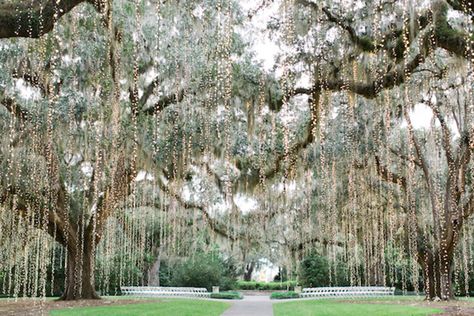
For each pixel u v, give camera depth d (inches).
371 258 904.9
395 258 1005.2
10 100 501.0
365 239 821.2
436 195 682.2
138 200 745.0
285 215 805.2
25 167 557.9
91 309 533.6
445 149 677.9
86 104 514.9
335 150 623.5
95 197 577.3
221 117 541.0
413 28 359.3
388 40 401.4
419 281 1047.6
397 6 396.8
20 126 523.5
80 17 492.7
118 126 526.9
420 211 769.6
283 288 1662.2
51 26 250.7
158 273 1255.5
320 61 454.6
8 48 474.6
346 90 445.7
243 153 582.9
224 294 1087.6
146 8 501.7
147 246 944.3
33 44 459.8
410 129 582.2
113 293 1045.8
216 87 486.3
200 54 492.4
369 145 650.8
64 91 505.7
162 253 1136.8
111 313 481.4
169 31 499.8
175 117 550.9
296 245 870.4
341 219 812.0
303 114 604.1
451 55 437.7
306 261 1226.0
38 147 516.7
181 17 483.2
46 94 499.2
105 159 570.6
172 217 788.6
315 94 486.6
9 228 637.9
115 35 493.0
